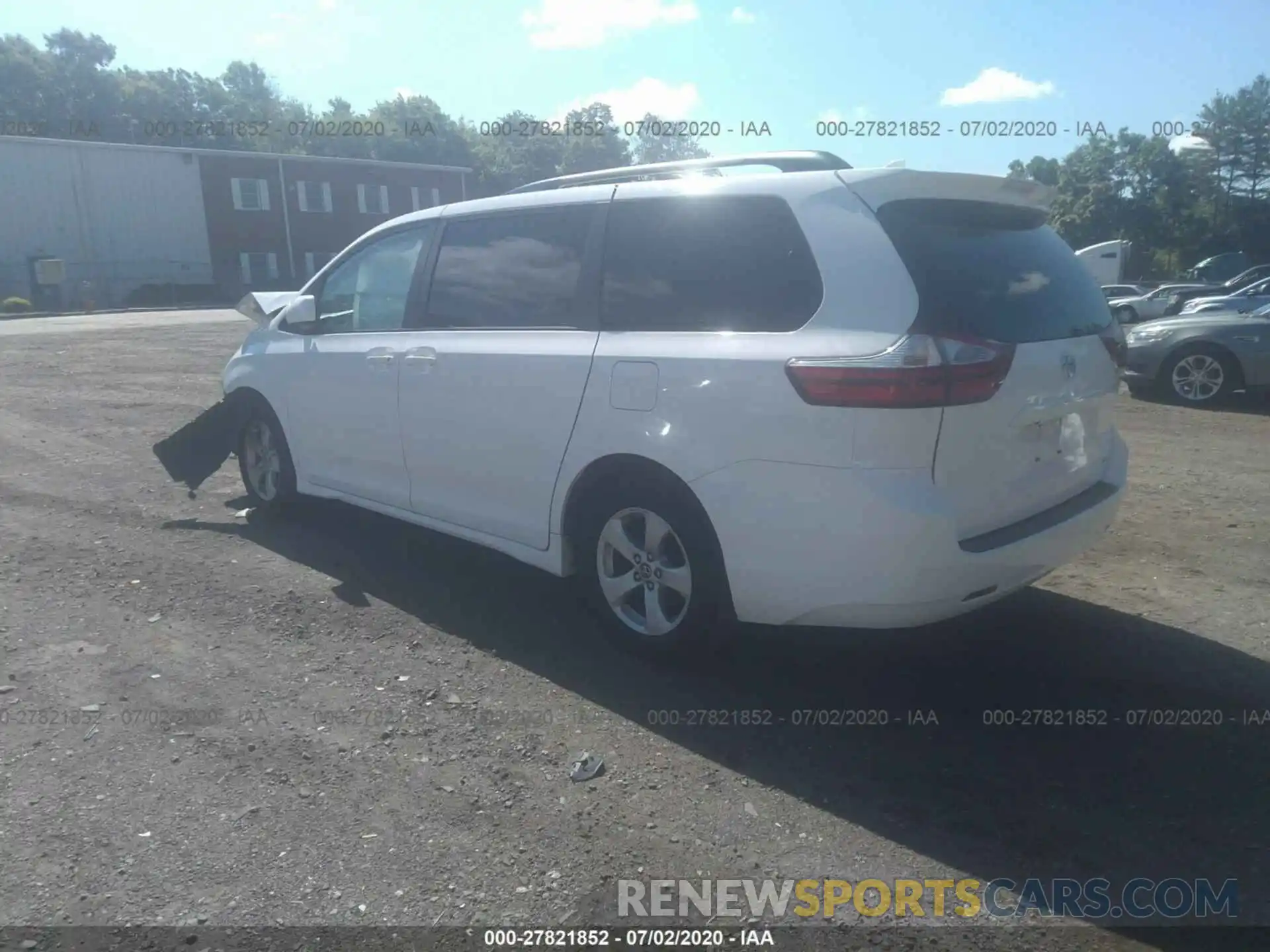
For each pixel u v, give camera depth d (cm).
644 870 289
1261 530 611
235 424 626
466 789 328
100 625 456
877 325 337
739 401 357
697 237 393
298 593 496
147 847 296
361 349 519
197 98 8288
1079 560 557
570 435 415
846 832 307
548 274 440
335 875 284
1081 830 308
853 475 333
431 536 593
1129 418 1028
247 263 4578
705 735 363
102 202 4175
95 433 913
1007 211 402
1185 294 3095
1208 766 343
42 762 340
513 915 270
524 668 416
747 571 364
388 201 4931
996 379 344
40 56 7225
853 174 363
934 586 340
